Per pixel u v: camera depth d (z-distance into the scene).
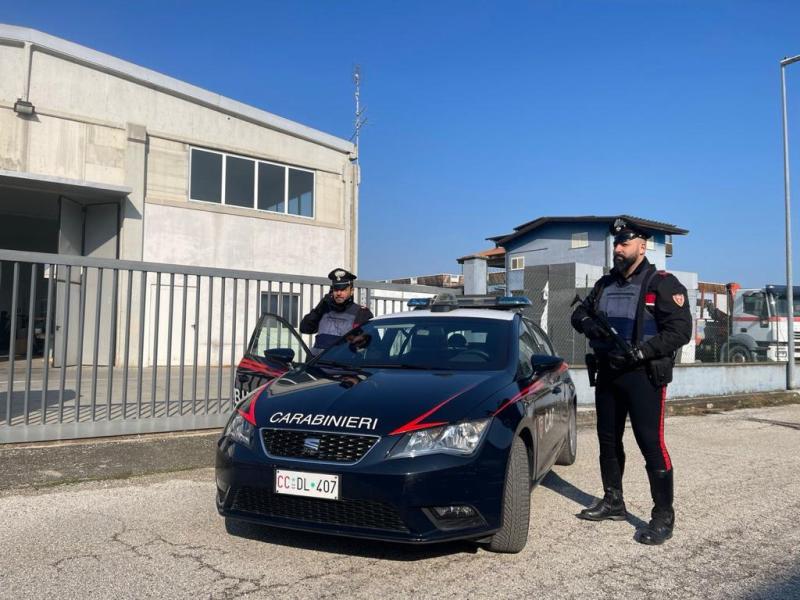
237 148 14.67
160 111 13.57
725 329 16.59
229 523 4.16
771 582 3.33
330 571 3.35
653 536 3.90
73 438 5.29
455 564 3.48
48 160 12.16
